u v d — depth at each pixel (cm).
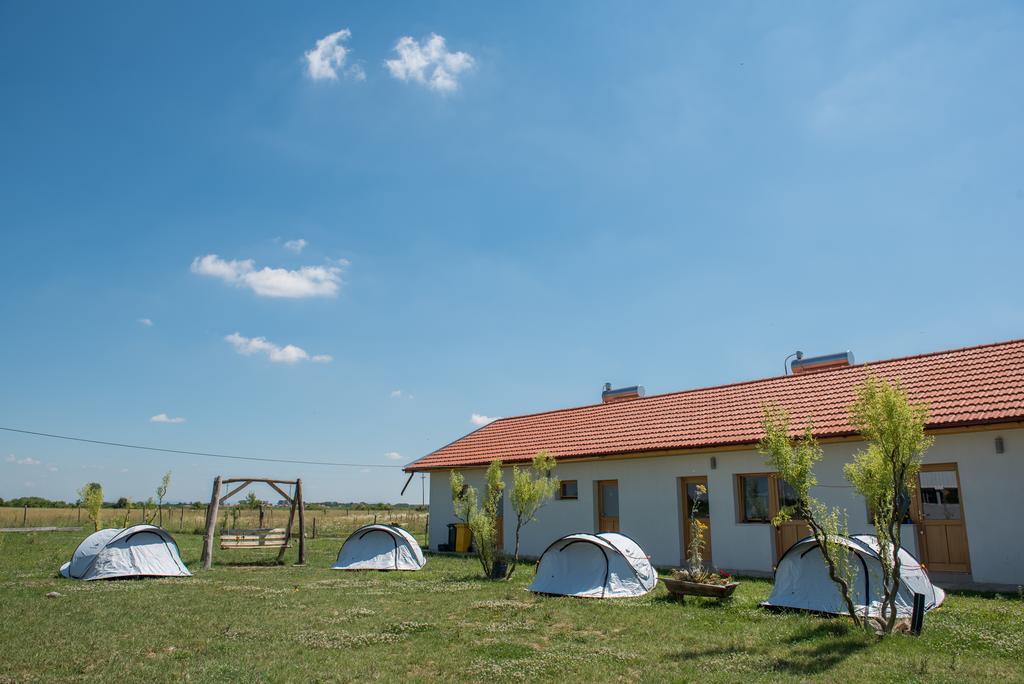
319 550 2459
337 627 1030
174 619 1084
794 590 1136
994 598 1223
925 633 927
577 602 1252
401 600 1291
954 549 1423
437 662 825
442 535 2522
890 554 1060
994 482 1370
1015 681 713
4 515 4859
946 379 1620
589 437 2205
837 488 1573
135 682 729
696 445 1800
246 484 2008
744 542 1703
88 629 1000
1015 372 1525
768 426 996
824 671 765
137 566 1644
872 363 1878
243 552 2375
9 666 788
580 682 741
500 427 2752
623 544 1416
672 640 939
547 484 1655
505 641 936
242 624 1048
